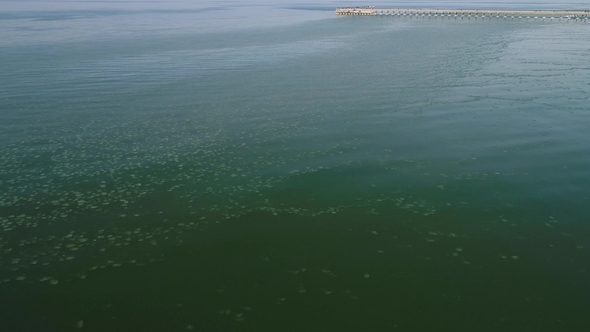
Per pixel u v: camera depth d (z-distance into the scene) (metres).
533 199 14.42
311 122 21.81
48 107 24.55
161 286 10.68
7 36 57.69
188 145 19.05
